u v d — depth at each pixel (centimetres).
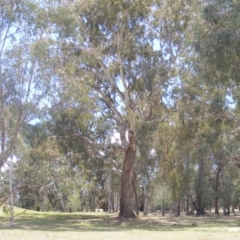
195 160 4841
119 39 3394
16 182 1866
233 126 3381
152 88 3481
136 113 3947
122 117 3850
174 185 4591
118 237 2130
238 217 4959
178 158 4538
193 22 1424
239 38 1241
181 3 3359
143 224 3366
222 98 2994
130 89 3534
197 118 3450
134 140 3703
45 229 2659
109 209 6612
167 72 3428
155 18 3431
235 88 2092
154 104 3625
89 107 2147
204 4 1345
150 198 6450
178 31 3397
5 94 1644
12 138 1689
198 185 5538
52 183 1841
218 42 1304
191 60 2159
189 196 5934
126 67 3466
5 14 1627
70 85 1778
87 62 2897
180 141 4184
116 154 4209
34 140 1983
